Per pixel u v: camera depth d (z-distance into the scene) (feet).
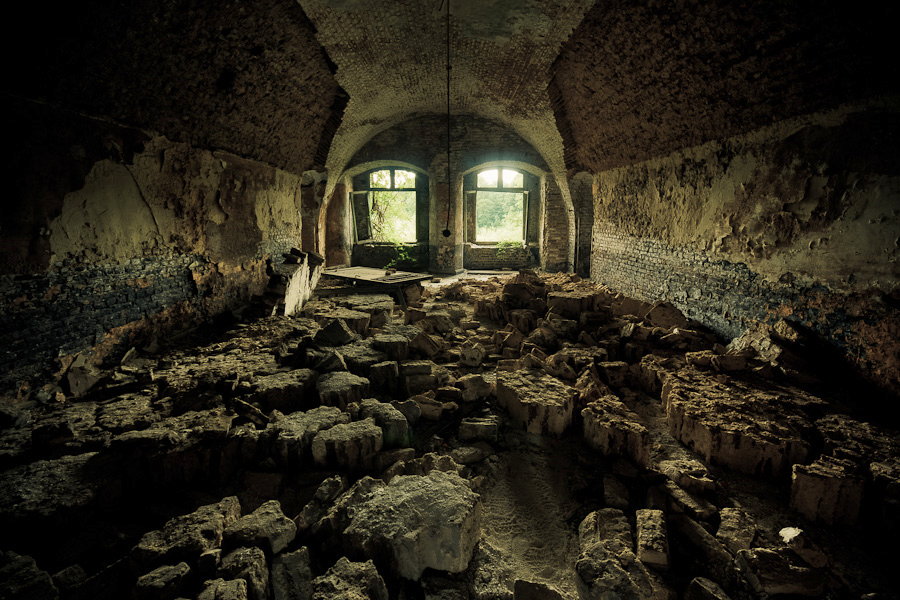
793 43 11.75
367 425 10.43
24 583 6.19
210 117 17.62
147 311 15.49
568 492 9.89
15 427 10.25
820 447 10.05
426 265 46.55
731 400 11.95
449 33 23.16
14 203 10.71
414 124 40.98
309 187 34.60
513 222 74.95
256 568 6.48
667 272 22.00
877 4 9.23
